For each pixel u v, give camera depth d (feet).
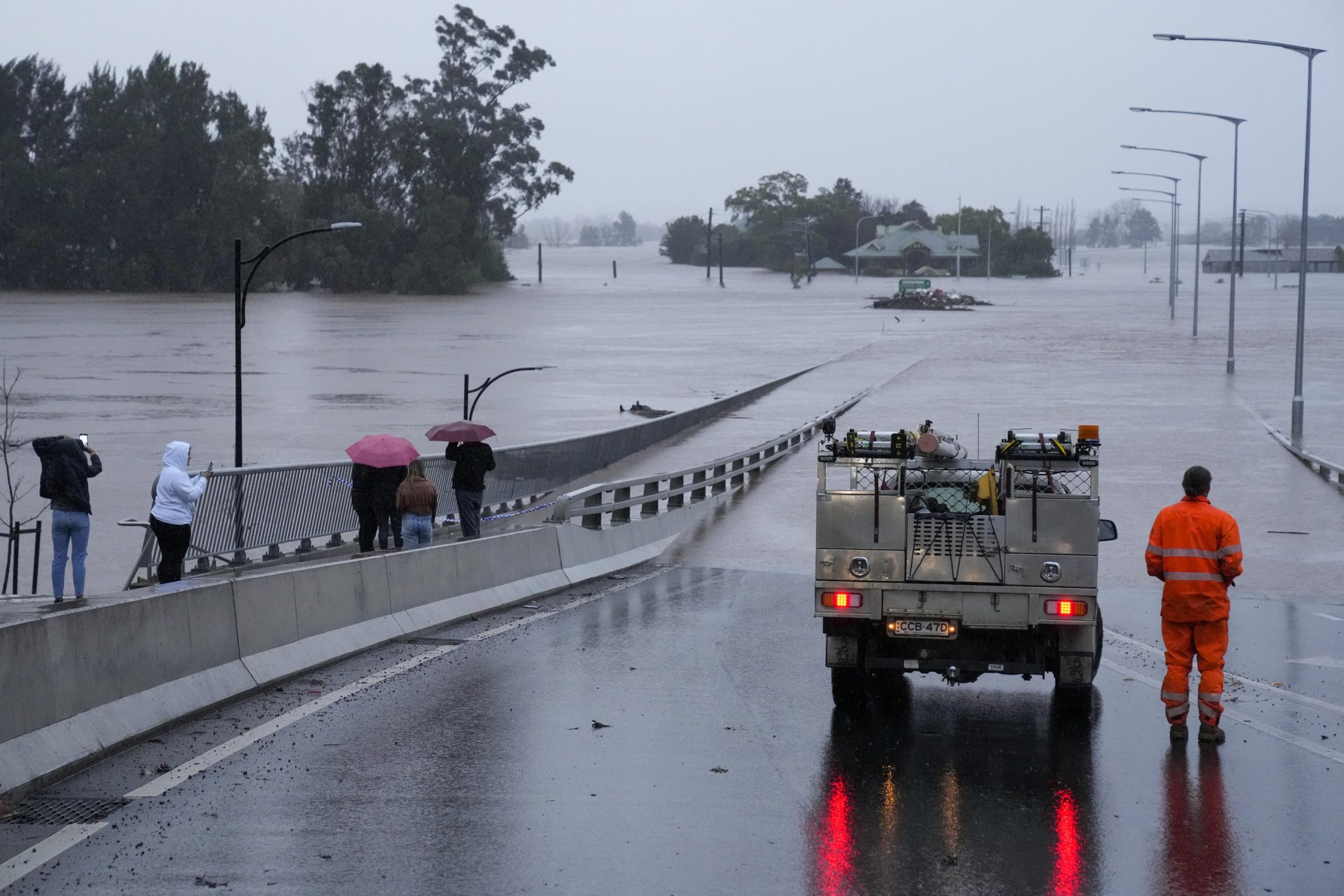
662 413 245.86
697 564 109.19
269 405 248.93
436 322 541.34
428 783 41.88
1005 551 50.16
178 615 49.93
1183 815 39.63
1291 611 86.74
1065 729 51.01
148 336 435.94
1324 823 38.99
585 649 66.28
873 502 50.80
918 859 35.47
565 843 36.47
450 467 130.00
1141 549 115.03
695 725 50.24
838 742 48.19
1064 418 219.00
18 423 217.36
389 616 67.92
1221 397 249.55
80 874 33.50
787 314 627.05
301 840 36.27
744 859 35.37
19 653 40.88
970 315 599.57
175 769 42.73
